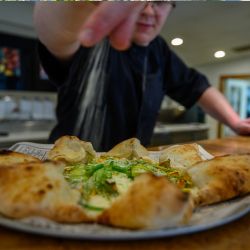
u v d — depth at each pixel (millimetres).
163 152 694
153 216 325
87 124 1031
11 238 326
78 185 457
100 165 535
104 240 315
